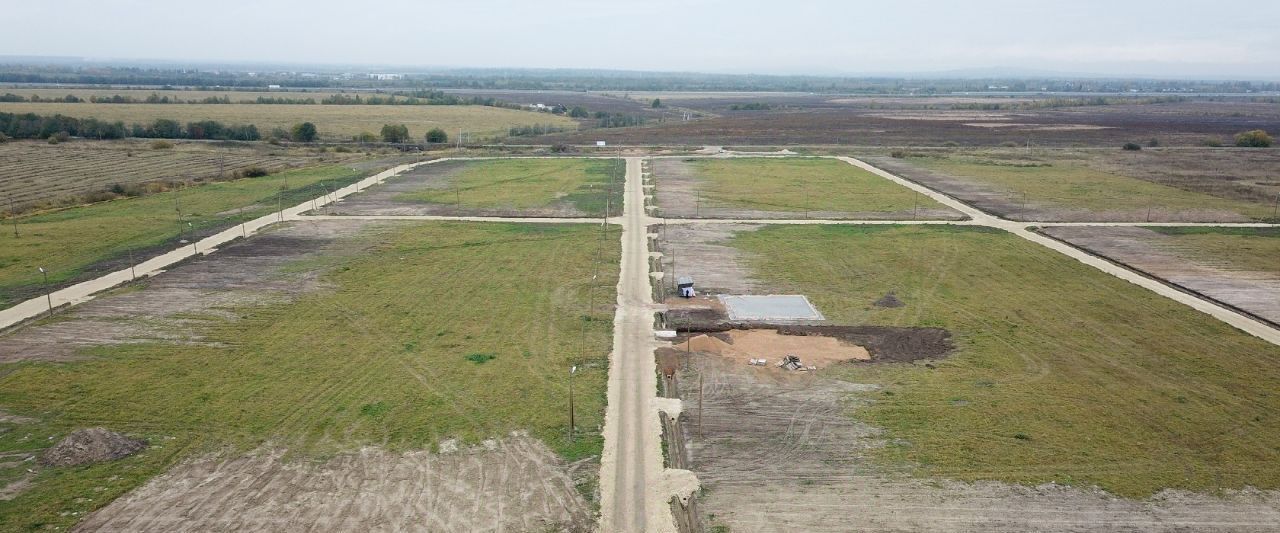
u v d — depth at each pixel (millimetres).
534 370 33781
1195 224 64812
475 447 27125
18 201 69750
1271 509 23719
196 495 23906
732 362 35062
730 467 26141
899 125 165000
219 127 122625
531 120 167500
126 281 45688
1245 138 122688
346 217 65250
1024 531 22672
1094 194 78938
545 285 46562
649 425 28969
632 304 43281
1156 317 41250
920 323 40281
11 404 29516
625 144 125438
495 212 68188
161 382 31719
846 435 28297
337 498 23906
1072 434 28266
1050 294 45312
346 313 40875
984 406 30547
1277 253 55031
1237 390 32031
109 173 86750
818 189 81688
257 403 30031
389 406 30047
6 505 23109
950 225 64000
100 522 22438
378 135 128625
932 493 24562
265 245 55281
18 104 163625
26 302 41594
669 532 22562
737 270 50469
